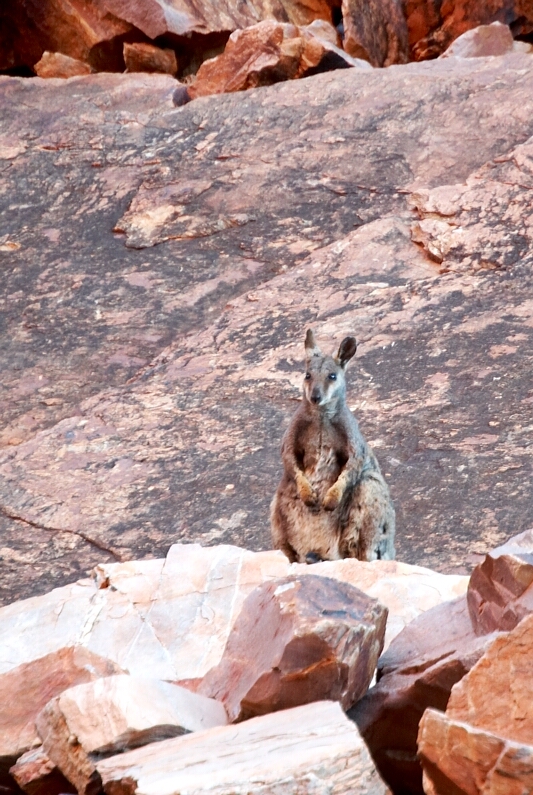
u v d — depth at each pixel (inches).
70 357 1341.0
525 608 391.2
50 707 368.5
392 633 522.3
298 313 1337.4
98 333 1389.0
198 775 303.3
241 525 944.3
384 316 1293.1
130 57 2333.9
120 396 1205.7
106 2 2346.2
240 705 377.7
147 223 1622.8
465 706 333.7
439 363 1175.6
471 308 1278.3
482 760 292.7
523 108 1721.2
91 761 345.7
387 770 381.7
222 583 584.7
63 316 1434.5
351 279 1400.1
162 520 967.6
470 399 1099.9
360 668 380.2
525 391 1099.9
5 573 904.3
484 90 1798.7
